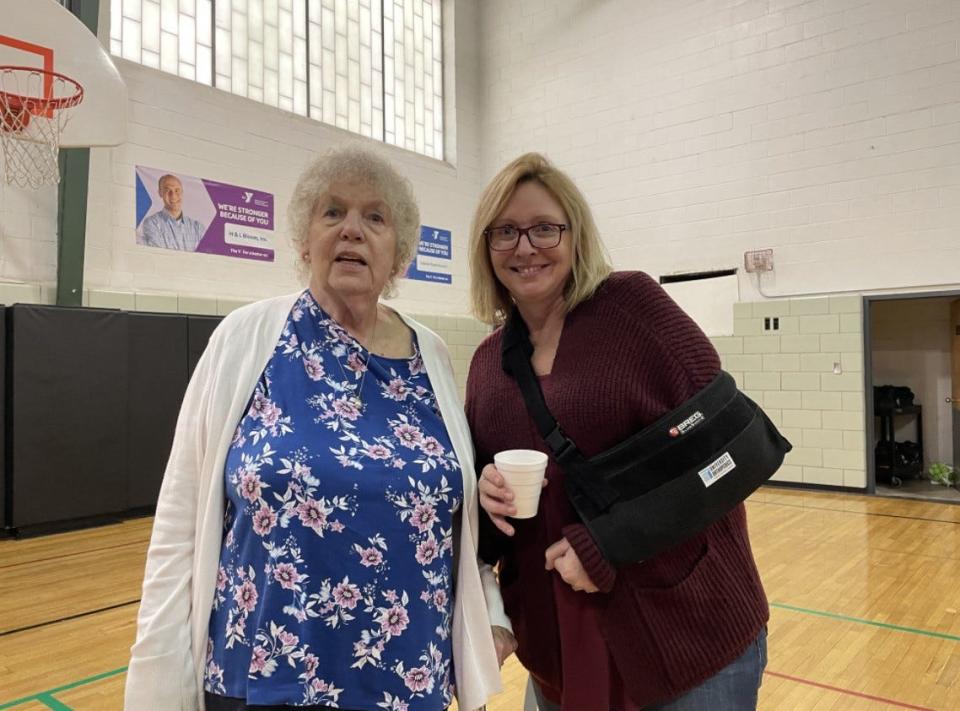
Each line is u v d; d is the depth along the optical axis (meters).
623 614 1.04
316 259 1.06
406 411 1.05
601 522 1.00
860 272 5.84
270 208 6.16
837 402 5.94
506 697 2.26
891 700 2.19
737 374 6.43
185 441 0.99
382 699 0.91
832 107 5.95
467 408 1.27
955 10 5.40
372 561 0.92
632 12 7.10
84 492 4.64
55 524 4.57
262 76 6.29
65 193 4.71
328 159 1.07
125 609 3.04
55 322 4.54
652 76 6.97
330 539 0.90
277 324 1.04
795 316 6.13
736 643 1.04
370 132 7.25
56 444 4.52
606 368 1.06
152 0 5.52
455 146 7.98
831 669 2.43
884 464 6.21
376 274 1.06
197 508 0.97
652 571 1.03
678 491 0.98
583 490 1.04
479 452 1.23
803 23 6.09
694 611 1.02
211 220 5.73
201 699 0.92
